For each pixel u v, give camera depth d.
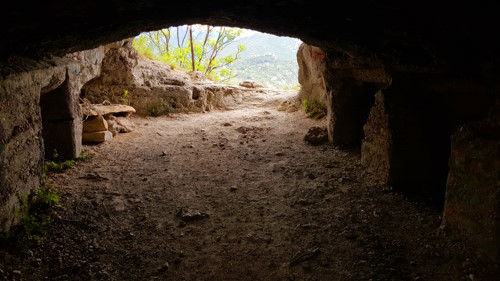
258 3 3.27
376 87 6.14
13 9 2.64
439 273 3.00
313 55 8.88
